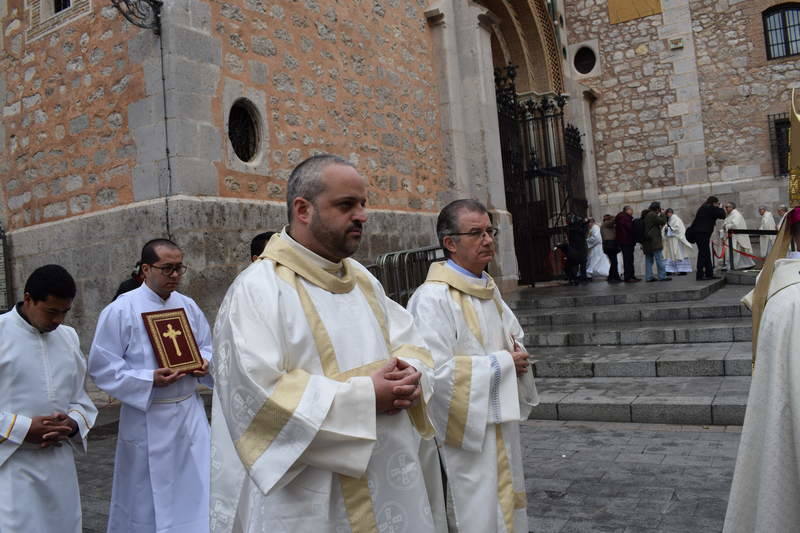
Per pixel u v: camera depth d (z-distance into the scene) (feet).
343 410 5.60
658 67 59.93
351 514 5.85
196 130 23.34
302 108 28.55
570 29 62.95
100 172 24.79
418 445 6.83
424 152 37.52
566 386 21.83
